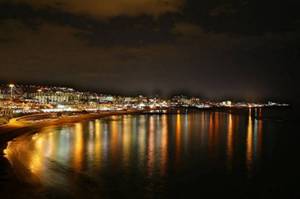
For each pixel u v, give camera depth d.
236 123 149.50
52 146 68.38
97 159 55.25
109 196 34.94
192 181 42.38
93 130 107.62
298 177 45.28
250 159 58.31
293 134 102.25
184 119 176.50
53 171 44.47
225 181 42.69
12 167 44.88
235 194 37.44
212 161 55.66
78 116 180.75
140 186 39.28
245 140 85.56
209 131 108.94
